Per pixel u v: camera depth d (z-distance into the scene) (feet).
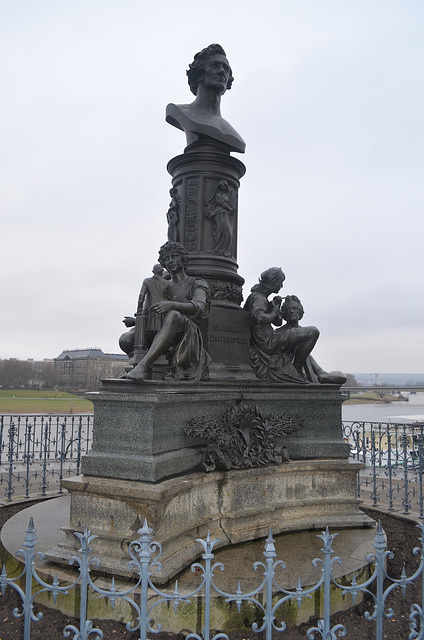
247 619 13.44
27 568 10.59
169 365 18.42
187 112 23.79
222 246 23.18
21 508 24.36
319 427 21.62
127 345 21.44
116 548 14.82
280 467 19.58
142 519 14.82
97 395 16.51
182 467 17.10
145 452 15.76
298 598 10.28
